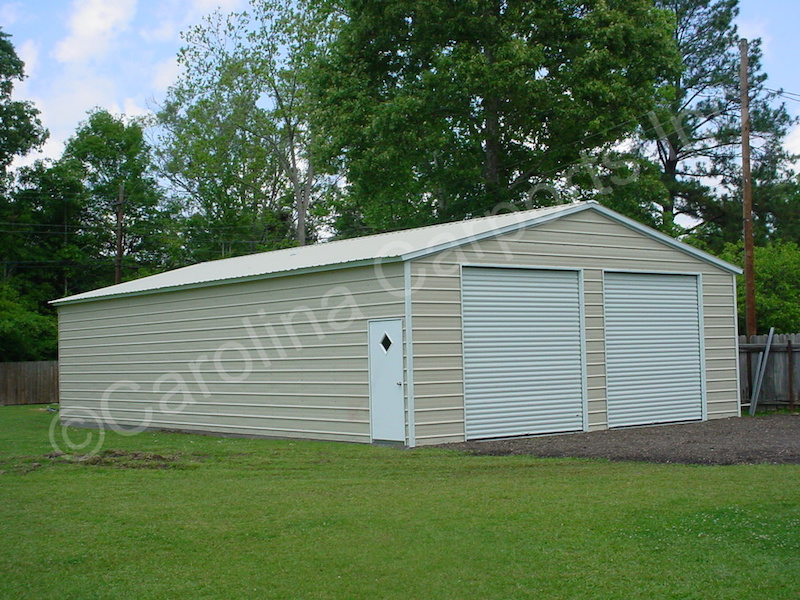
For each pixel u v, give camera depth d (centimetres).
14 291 3938
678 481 970
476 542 741
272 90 4075
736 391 1848
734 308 1867
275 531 801
